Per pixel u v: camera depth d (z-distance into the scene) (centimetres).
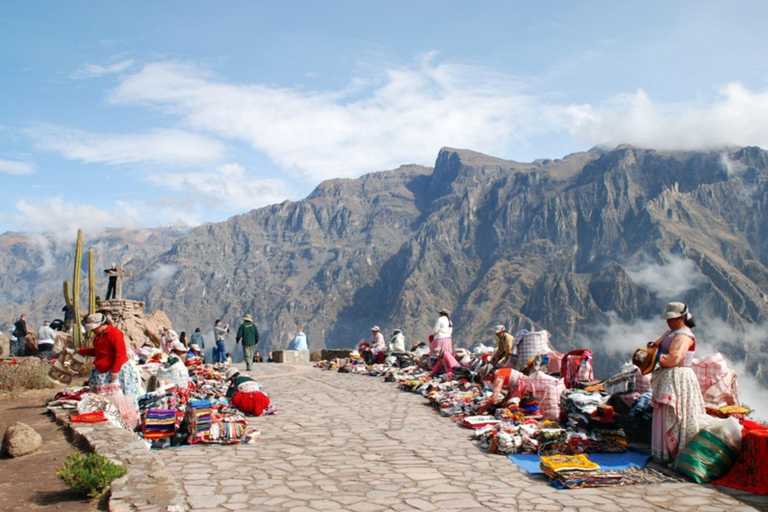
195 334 2892
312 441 1047
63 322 2628
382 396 1655
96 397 1037
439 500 714
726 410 927
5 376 1499
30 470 774
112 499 629
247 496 716
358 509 675
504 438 958
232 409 1312
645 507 696
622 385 1073
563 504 704
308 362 3309
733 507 696
